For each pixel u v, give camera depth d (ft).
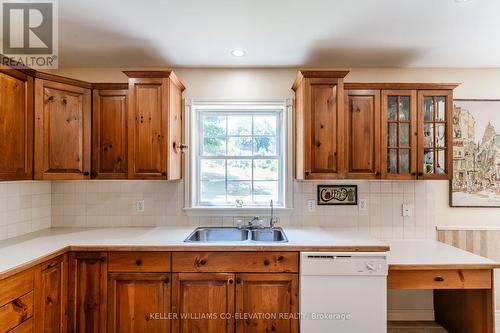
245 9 5.81
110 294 6.59
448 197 8.89
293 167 8.86
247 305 6.61
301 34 6.84
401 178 7.79
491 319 6.70
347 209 8.86
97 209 8.80
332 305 6.45
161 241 6.89
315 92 7.55
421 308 8.89
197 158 9.31
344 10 5.85
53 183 8.77
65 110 7.38
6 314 4.85
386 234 8.82
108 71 8.89
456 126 8.87
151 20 6.21
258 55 8.05
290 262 6.60
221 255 6.63
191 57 8.16
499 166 8.87
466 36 6.95
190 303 6.61
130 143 7.60
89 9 5.77
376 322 6.43
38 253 5.82
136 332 6.58
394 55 8.05
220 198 9.39
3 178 5.87
